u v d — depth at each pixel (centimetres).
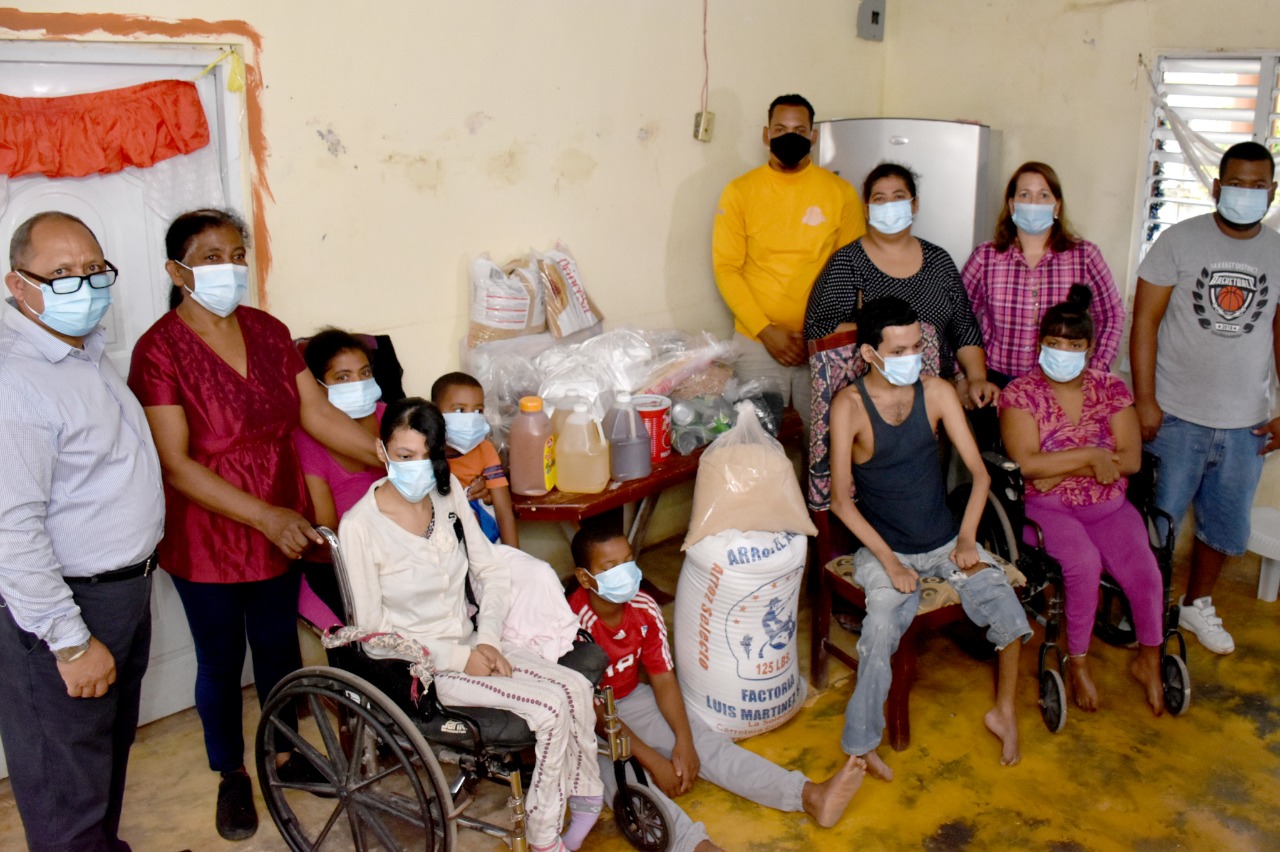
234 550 256
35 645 211
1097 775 298
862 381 307
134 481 221
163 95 281
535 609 262
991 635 303
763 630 300
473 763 235
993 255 369
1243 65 380
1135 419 334
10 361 202
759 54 432
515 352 350
